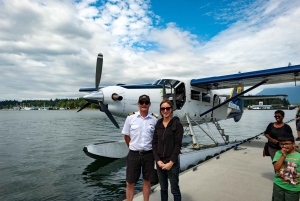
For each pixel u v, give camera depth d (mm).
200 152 5836
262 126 20531
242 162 4574
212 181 3408
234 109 9281
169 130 2246
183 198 2787
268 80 6516
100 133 14406
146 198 2428
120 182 4801
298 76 6016
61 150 8391
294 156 1967
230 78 6359
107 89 5742
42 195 4094
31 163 6402
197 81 6777
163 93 6207
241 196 2854
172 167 2252
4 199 3906
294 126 13391
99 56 6246
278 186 2012
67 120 29797
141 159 2359
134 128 2383
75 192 4246
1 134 13445
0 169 5762
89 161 6605
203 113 7266
